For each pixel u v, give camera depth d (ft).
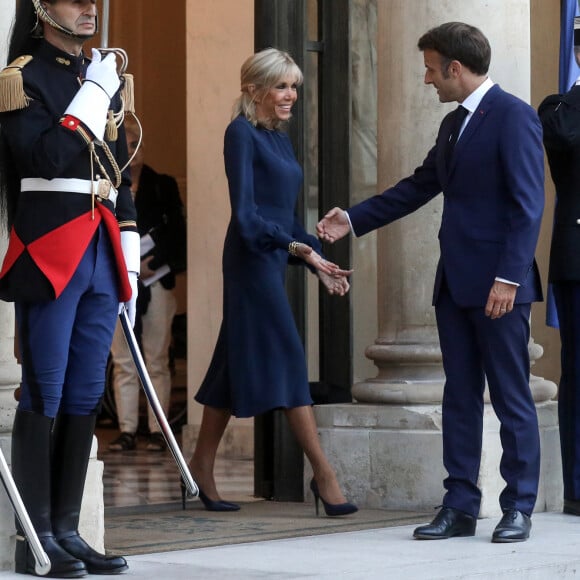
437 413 73.61
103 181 51.72
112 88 50.57
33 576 51.34
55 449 52.75
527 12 76.89
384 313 77.71
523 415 62.69
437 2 75.41
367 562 55.62
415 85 75.92
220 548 59.98
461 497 63.41
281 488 78.18
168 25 135.33
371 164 91.71
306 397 70.85
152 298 107.96
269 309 70.18
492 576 54.34
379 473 74.43
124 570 52.44
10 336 56.03
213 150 106.42
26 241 50.96
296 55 79.97
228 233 71.56
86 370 52.54
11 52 51.78
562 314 71.51
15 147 50.21
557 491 75.56
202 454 73.87
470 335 63.52
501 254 61.57
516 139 61.26
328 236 65.82
